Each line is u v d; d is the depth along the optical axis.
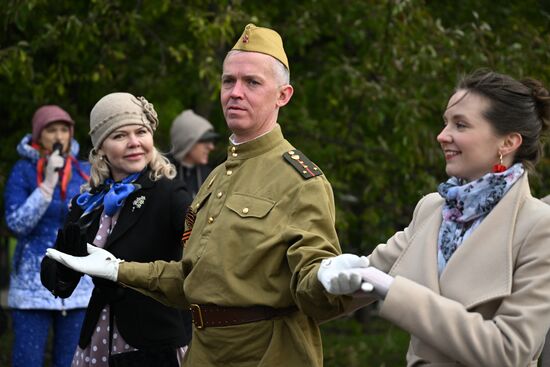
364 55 17.14
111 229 8.74
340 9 17.27
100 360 8.54
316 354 7.18
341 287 5.71
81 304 11.62
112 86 16.72
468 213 5.93
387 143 17.81
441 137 6.04
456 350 5.57
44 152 12.35
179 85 17.23
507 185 5.84
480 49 16.34
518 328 5.54
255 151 7.38
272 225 6.96
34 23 15.78
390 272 6.22
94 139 8.94
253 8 17.00
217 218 7.28
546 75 16.64
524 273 5.65
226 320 7.05
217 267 7.06
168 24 17.23
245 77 7.28
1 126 17.81
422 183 17.12
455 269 5.85
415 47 16.28
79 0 16.25
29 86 15.46
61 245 7.95
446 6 18.52
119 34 16.09
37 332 11.74
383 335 22.41
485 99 5.91
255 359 7.00
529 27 17.83
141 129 8.84
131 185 8.70
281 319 6.99
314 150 17.39
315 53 18.38
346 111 17.55
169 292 7.89
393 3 15.94
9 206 12.16
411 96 16.48
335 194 17.83
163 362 8.47
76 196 9.04
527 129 5.93
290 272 6.95
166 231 8.71
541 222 5.69
